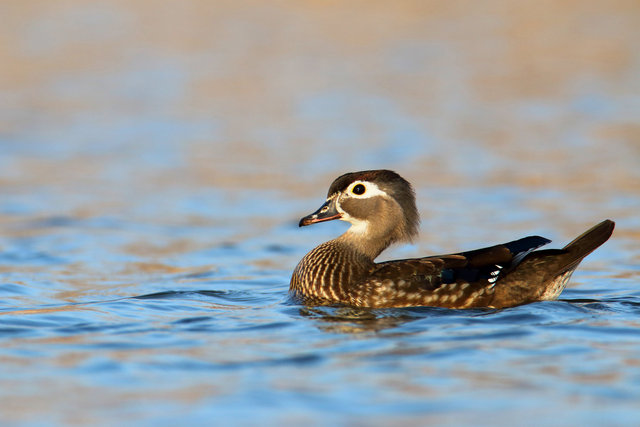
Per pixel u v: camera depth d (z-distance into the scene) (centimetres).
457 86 3316
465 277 1104
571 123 2734
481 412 711
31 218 1734
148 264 1412
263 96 3178
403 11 4634
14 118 2817
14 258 1432
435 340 909
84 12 4472
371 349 879
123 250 1505
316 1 4781
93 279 1302
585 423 687
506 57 3756
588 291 1205
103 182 2078
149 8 4625
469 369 812
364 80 3419
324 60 3719
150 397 752
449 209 1806
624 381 775
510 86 3300
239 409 722
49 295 1190
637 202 1831
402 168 2197
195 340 925
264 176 2136
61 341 923
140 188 2019
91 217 1750
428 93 3212
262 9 4691
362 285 1119
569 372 800
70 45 3884
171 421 702
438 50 3884
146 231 1652
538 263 1110
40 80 3366
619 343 891
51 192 1970
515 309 1057
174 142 2536
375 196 1192
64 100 3083
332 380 785
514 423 690
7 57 3688
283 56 3788
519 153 2353
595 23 4366
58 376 808
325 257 1170
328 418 701
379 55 3806
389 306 1105
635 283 1252
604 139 2506
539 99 3091
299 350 879
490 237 1585
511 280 1104
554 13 4603
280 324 999
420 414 708
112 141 2550
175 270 1375
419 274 1111
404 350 872
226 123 2794
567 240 1549
